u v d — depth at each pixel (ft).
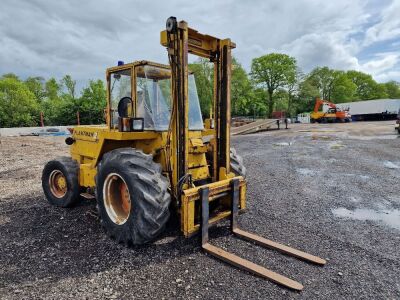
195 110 13.28
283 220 13.61
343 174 23.31
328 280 8.78
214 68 12.57
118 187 11.73
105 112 15.69
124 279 8.84
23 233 12.25
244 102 154.30
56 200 15.65
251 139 53.67
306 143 45.14
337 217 14.06
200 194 10.56
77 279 8.86
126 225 10.63
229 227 12.62
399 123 58.34
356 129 74.13
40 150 38.37
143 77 11.89
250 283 8.59
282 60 170.50
